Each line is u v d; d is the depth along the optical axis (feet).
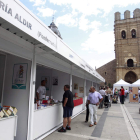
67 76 23.40
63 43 13.88
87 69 26.00
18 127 12.55
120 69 133.80
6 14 6.50
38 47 13.73
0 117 9.14
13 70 13.71
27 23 8.04
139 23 135.03
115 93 57.82
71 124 20.21
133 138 15.33
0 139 9.09
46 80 24.84
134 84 66.23
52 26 105.19
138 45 132.36
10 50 10.63
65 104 16.83
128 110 34.91
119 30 140.87
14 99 13.16
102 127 19.12
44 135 14.85
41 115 14.73
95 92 20.36
